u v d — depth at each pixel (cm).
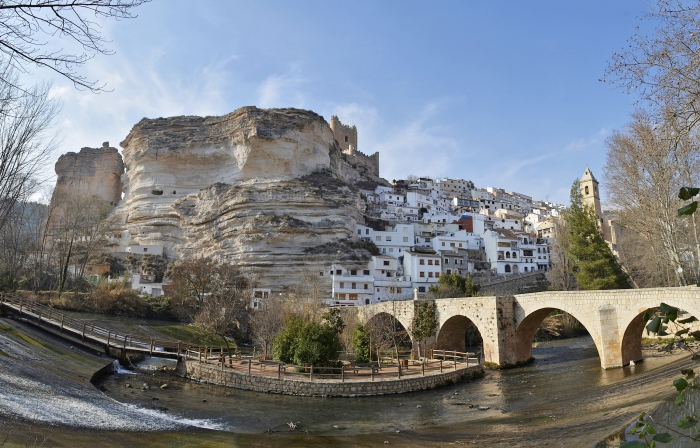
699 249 3528
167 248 9894
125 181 11462
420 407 2600
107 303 5797
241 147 9988
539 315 4194
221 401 2634
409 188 14300
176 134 10644
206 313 5509
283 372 3158
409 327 4916
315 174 10212
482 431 1948
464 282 7250
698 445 809
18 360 2502
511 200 18038
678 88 1351
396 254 9869
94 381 2842
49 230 8256
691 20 1309
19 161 2938
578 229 5769
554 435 1655
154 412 2209
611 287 5347
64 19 706
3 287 5656
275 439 1878
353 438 1912
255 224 8625
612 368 3316
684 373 523
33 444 1378
